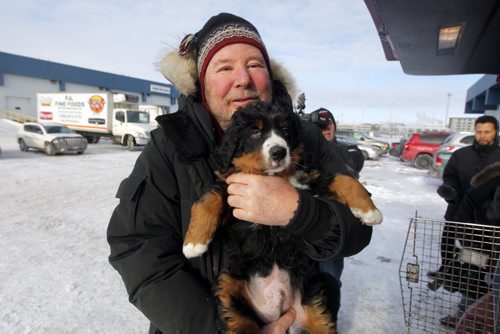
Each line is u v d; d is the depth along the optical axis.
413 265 2.63
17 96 37.16
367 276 4.46
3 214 6.92
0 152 16.11
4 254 4.92
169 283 1.42
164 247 1.49
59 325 3.32
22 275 4.29
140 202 1.50
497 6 2.53
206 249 1.55
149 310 1.41
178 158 1.61
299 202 1.45
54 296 3.83
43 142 17.09
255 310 1.78
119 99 22.39
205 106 1.90
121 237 1.49
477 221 3.23
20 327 3.27
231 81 1.76
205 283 1.65
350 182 1.70
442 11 2.64
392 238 5.88
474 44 3.30
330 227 1.48
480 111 26.02
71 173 12.02
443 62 3.92
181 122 1.65
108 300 3.78
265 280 1.77
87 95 22.52
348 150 3.92
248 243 1.76
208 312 1.41
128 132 20.88
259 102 1.87
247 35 1.78
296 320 1.85
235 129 1.78
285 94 2.15
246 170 1.75
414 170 16.16
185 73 1.85
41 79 38.81
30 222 6.44
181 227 1.62
